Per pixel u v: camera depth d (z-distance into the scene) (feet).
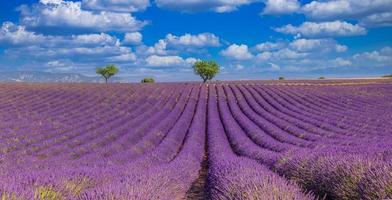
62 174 25.22
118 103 140.87
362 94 160.86
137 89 196.54
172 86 223.71
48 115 104.68
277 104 125.59
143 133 77.41
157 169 31.58
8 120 94.79
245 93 174.70
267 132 75.05
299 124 77.97
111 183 21.27
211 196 26.55
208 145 65.31
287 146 49.85
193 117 115.44
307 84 235.81
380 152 27.96
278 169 32.73
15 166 38.47
